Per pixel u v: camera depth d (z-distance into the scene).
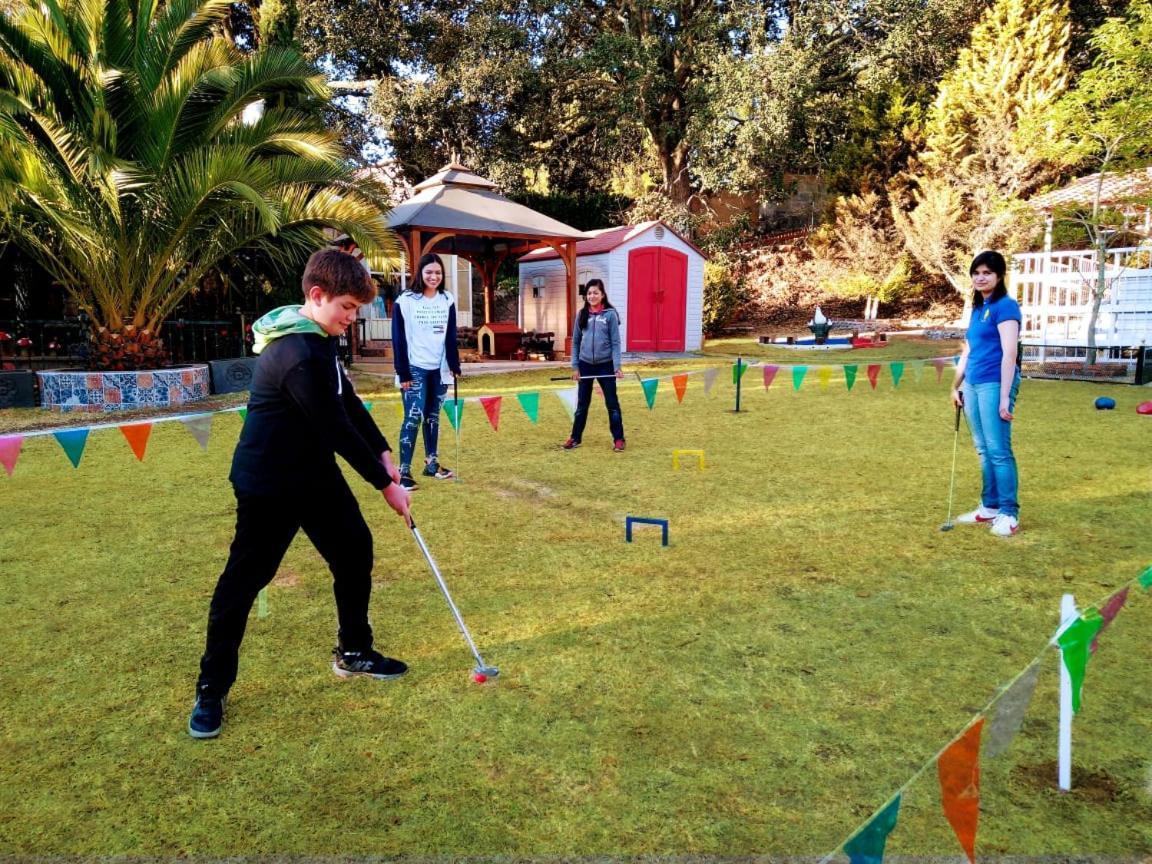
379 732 2.47
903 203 21.81
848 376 6.70
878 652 2.97
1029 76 18.33
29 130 8.88
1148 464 5.98
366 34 22.69
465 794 2.17
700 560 4.01
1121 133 11.65
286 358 2.36
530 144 26.02
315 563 4.04
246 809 2.12
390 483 2.59
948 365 13.88
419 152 24.97
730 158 22.44
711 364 14.73
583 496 5.30
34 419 8.77
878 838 1.27
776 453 6.67
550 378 12.72
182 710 2.62
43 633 3.21
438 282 5.60
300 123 9.86
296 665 2.92
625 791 2.17
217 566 4.00
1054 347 13.52
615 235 18.11
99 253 9.28
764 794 2.14
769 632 3.15
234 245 10.02
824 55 22.62
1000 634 3.11
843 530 4.48
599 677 2.80
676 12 23.62
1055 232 13.62
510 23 22.80
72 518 4.86
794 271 26.84
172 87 8.89
